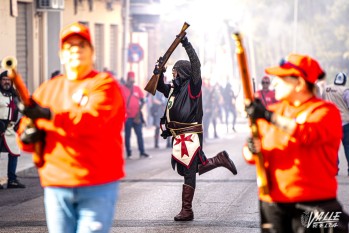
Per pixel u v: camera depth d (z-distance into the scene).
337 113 8.46
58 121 8.21
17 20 33.94
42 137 8.42
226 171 23.28
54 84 8.62
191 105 14.54
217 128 48.44
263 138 8.49
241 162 26.42
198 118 14.62
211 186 19.86
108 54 47.38
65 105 8.47
